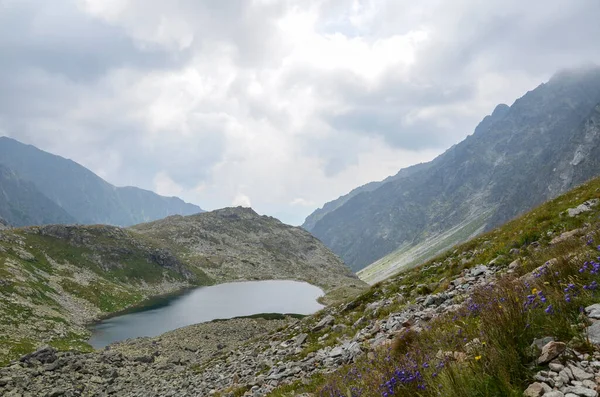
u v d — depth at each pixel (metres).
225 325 66.94
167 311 112.19
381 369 7.30
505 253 19.06
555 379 4.23
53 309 87.62
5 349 48.41
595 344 4.55
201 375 27.12
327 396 8.44
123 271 155.12
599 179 24.70
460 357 5.52
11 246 125.56
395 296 22.48
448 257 27.47
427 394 5.13
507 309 5.43
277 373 17.00
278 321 73.19
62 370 31.80
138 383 30.31
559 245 11.05
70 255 144.12
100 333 81.50
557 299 5.42
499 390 4.40
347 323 22.39
